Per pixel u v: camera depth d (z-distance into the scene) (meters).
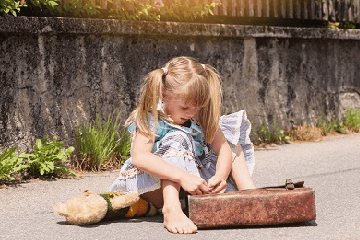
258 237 2.62
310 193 2.79
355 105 7.66
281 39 6.73
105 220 3.01
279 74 6.73
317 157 5.61
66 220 3.04
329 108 7.31
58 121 4.91
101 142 5.00
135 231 2.75
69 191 4.06
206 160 3.11
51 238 2.66
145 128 2.85
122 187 3.11
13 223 3.04
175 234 2.67
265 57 6.59
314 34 6.97
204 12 6.00
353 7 7.75
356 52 7.60
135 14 5.42
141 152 2.83
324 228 2.80
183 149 2.87
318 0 7.27
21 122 4.68
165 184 2.80
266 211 2.74
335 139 6.98
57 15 5.27
